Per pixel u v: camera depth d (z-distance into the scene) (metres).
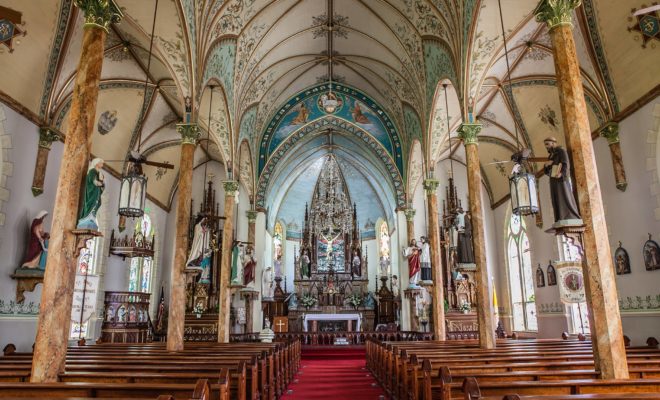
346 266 37.28
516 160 12.64
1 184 14.53
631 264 15.98
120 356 10.52
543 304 23.42
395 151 28.86
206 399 4.79
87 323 20.47
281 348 12.99
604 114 16.92
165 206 28.89
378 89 27.73
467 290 27.27
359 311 35.12
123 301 20.92
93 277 18.00
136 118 22.16
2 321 14.43
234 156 21.72
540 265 23.81
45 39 15.14
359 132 29.55
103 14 10.14
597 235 8.89
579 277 16.34
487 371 8.27
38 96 15.99
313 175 39.09
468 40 15.63
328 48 25.52
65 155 9.20
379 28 22.05
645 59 14.89
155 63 19.02
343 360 23.22
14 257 15.02
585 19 15.70
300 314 35.28
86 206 9.10
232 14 18.61
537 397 4.74
